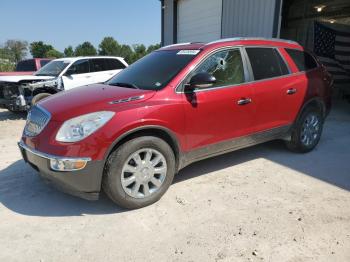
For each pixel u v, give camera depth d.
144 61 4.52
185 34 13.30
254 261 2.58
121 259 2.63
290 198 3.63
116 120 3.12
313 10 12.25
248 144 4.41
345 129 6.95
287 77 4.70
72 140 3.02
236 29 10.18
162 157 3.47
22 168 4.61
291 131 4.91
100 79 9.58
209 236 2.92
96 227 3.09
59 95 3.87
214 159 4.91
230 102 3.97
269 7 8.85
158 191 3.50
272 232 2.96
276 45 4.75
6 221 3.20
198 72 3.79
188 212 3.34
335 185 3.98
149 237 2.92
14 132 6.97
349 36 11.23
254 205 3.47
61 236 2.95
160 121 3.37
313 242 2.81
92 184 3.11
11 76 8.98
